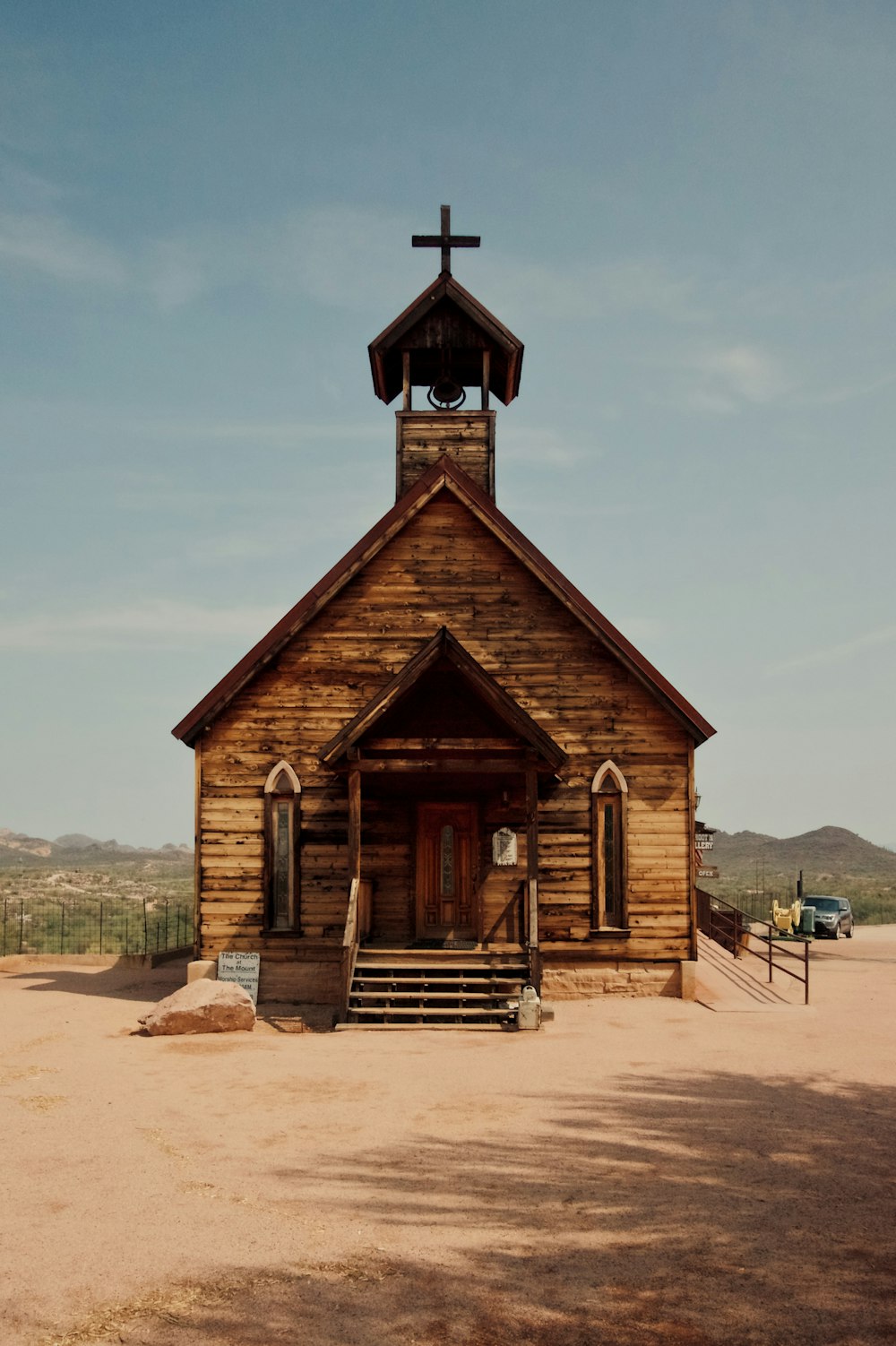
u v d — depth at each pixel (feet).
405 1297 22.88
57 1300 22.67
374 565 72.84
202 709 70.13
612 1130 36.01
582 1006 65.98
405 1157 32.83
